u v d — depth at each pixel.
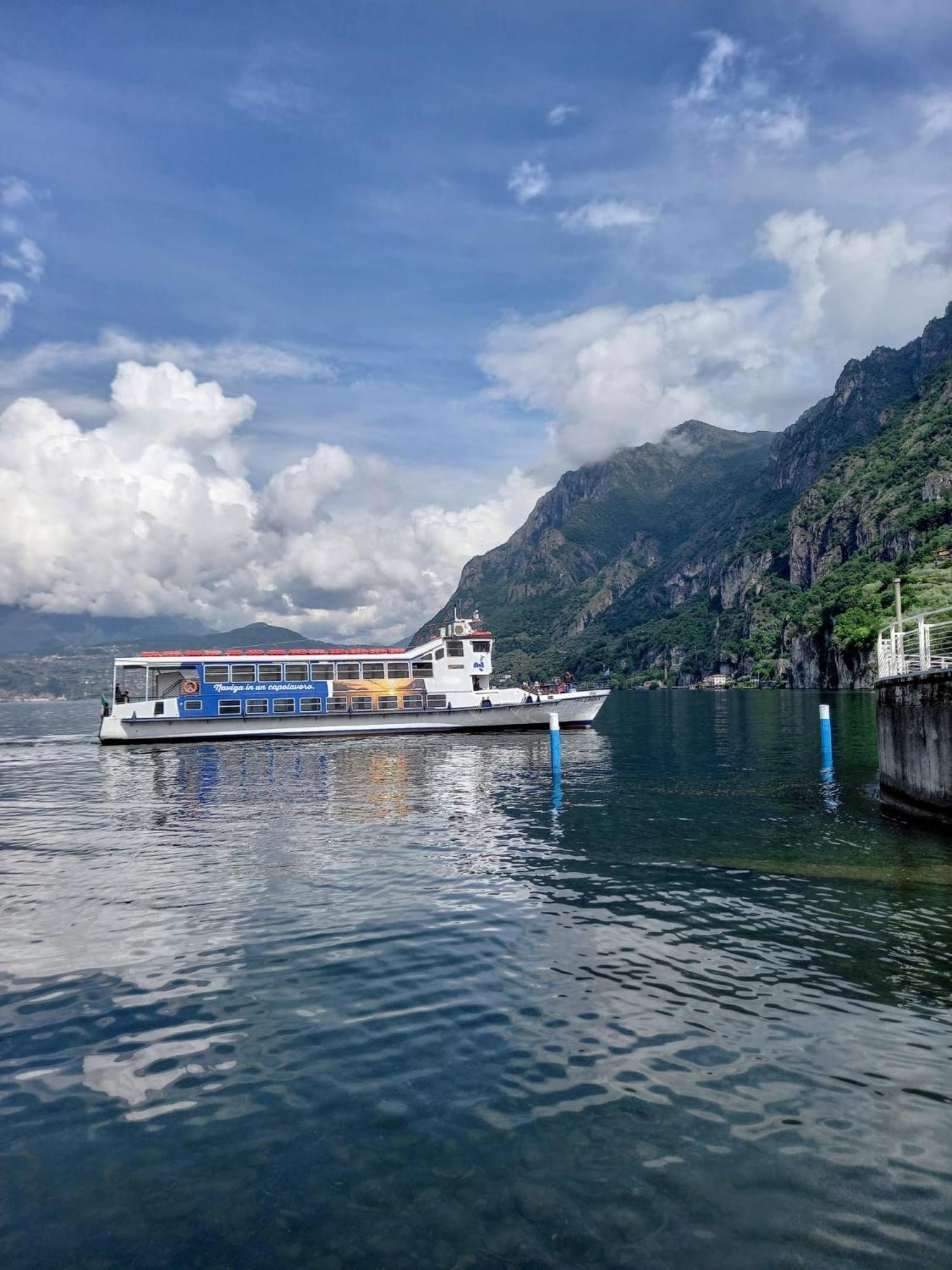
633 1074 7.45
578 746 44.88
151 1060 7.98
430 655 54.00
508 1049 8.02
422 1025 8.64
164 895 14.35
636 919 12.28
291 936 11.85
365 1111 6.94
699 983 9.68
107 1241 5.39
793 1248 5.18
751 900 13.16
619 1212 5.56
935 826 18.44
